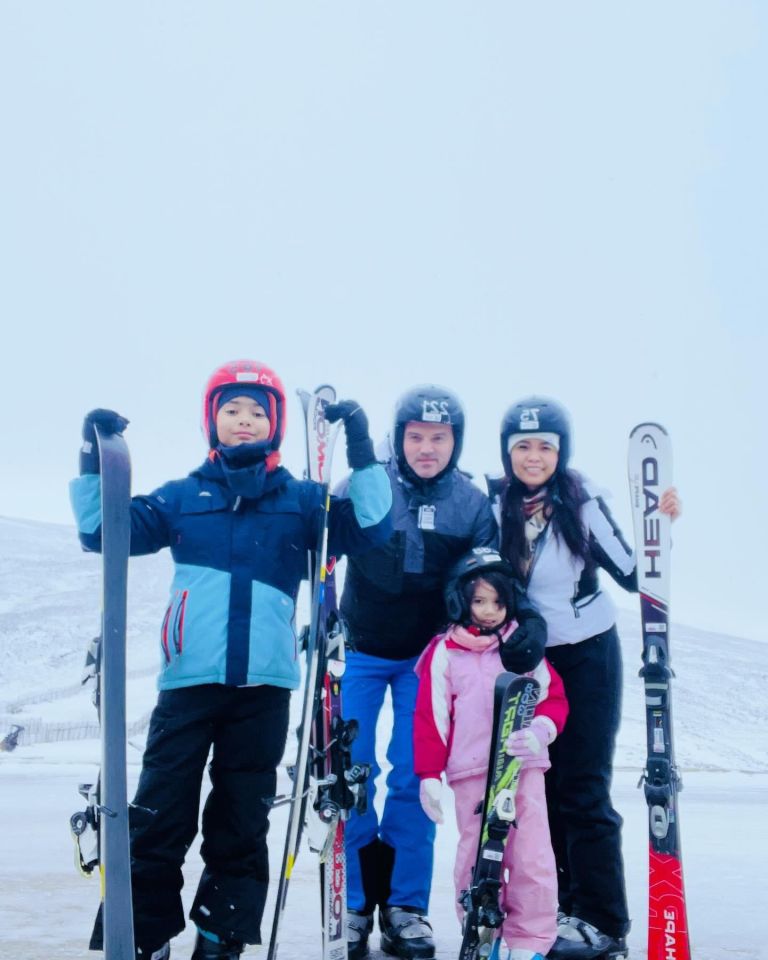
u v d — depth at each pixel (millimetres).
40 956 3215
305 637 3068
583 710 3334
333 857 2832
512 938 2980
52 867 5160
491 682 3205
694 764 24406
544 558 3400
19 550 64188
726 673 44656
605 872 3246
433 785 3115
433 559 3543
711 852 6316
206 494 3033
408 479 3588
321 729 2848
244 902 2791
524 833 3023
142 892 2764
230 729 2902
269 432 3137
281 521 3031
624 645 39656
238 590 2910
